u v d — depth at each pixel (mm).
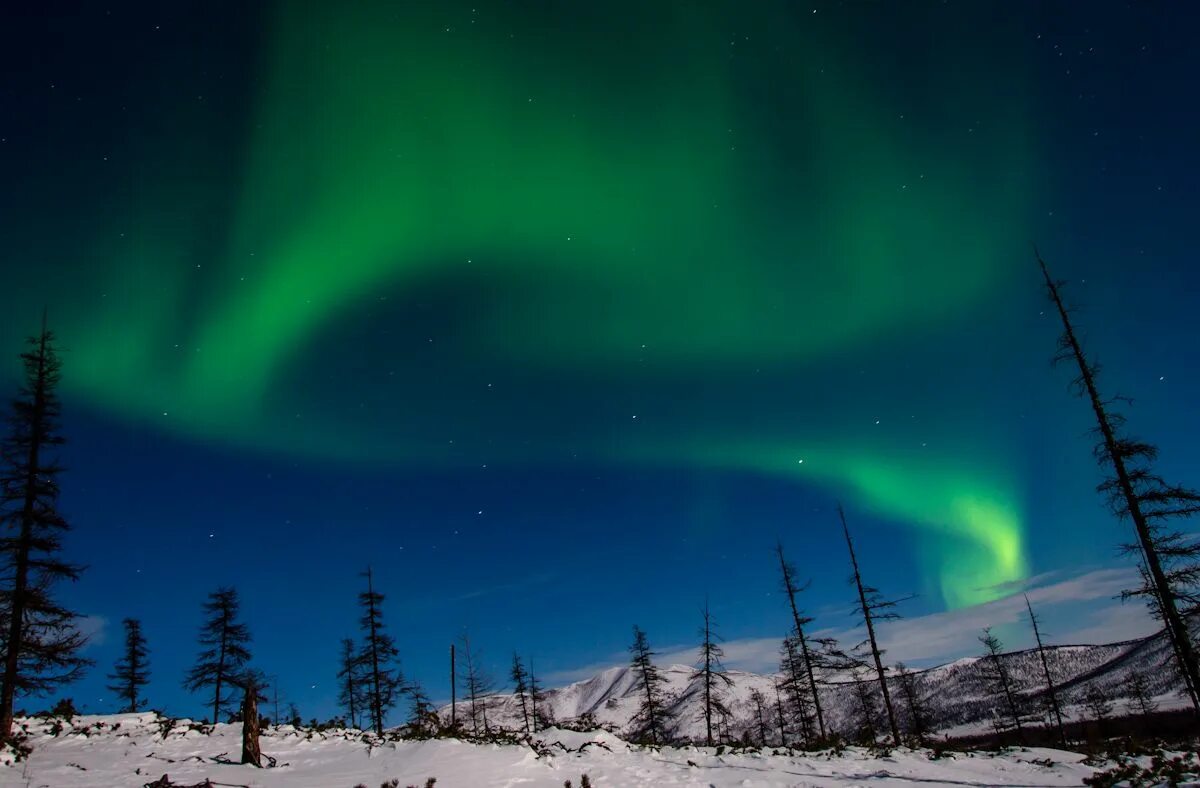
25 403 21312
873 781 17859
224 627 37312
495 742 22891
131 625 42375
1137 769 16625
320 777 16484
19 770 16469
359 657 35625
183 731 22859
